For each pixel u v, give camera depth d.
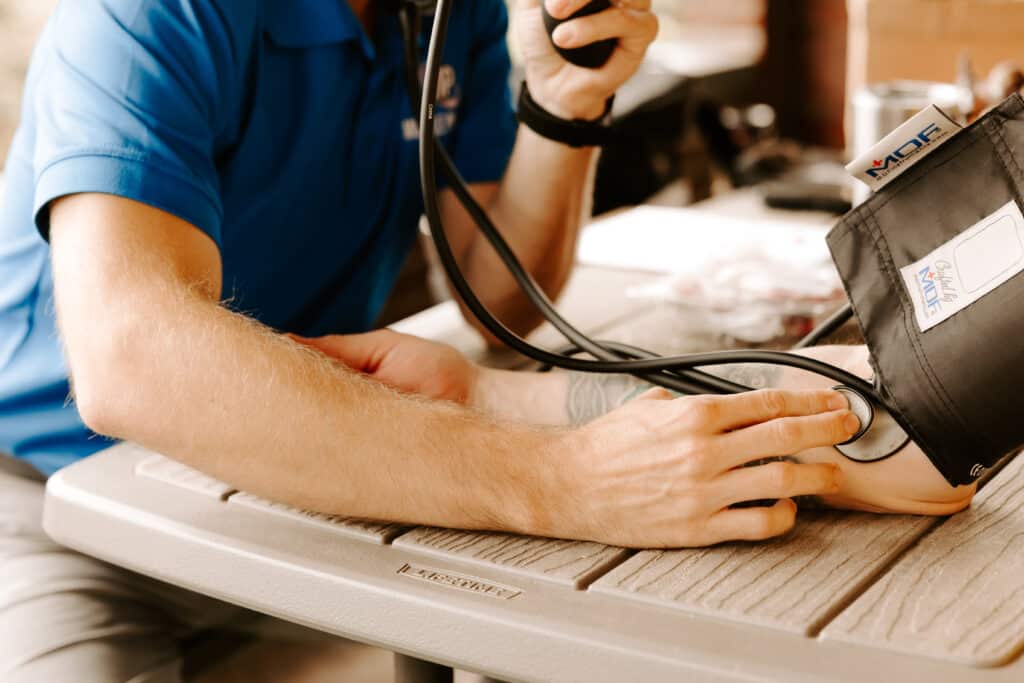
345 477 0.77
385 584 0.70
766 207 2.30
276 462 0.79
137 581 1.09
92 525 0.83
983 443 0.71
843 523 0.76
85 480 0.87
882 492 0.76
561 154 1.26
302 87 1.19
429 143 0.91
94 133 0.95
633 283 1.38
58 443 1.19
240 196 1.17
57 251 0.92
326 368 0.82
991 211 0.71
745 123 3.00
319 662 1.13
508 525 0.76
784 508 0.73
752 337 1.15
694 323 1.19
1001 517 0.76
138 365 0.82
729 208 2.35
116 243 0.89
